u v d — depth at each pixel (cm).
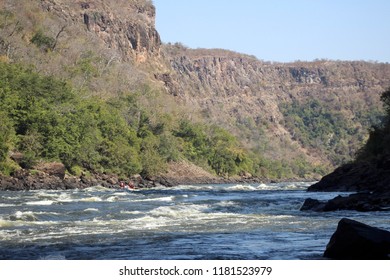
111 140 11119
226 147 17438
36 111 8912
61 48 15900
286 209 4091
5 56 12788
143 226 2720
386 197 4144
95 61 16788
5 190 7281
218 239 2275
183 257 1850
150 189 9081
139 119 13800
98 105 11800
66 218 3108
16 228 2612
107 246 2086
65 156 9200
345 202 3925
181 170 14162
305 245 2106
